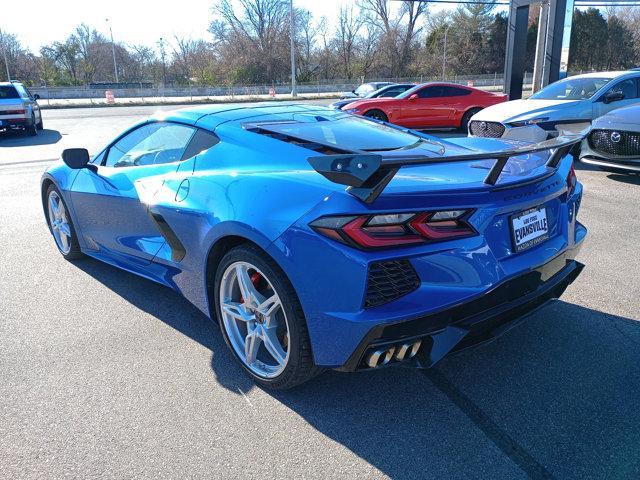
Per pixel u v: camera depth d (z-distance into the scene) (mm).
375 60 62781
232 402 2443
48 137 14461
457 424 2279
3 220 5590
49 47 66438
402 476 1992
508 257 2312
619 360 2754
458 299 2100
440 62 65188
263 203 2291
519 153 2121
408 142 2947
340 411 2377
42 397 2479
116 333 3105
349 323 2033
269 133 2785
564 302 3453
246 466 2043
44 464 2047
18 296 3629
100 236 3744
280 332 2492
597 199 6285
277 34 60500
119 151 3641
